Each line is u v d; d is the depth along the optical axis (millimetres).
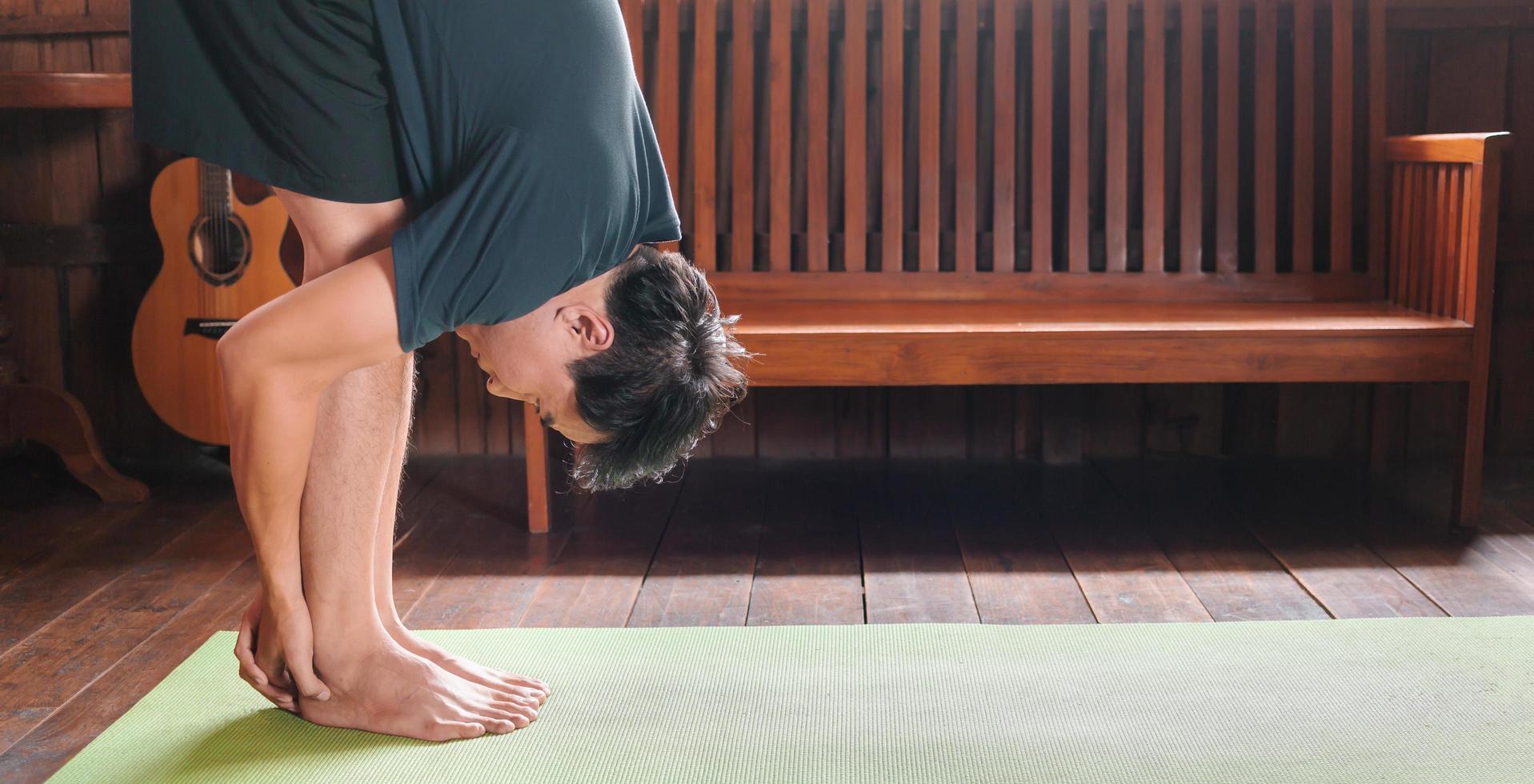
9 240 3039
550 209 1254
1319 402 3133
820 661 1853
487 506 2758
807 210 3088
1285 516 2643
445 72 1262
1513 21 3000
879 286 2971
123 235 3070
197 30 1330
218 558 2410
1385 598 2146
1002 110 2957
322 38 1271
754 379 2455
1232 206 2963
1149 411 3148
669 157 2928
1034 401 3135
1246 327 2455
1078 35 2938
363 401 1487
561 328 1362
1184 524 2594
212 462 3127
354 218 1387
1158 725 1626
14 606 2150
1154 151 2955
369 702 1593
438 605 2158
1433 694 1706
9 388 2791
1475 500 2527
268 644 1535
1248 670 1798
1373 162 2916
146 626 2066
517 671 1819
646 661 1860
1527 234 3051
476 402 3182
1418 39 3057
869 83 3117
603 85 1301
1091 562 2357
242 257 2854
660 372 1372
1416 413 3154
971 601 2162
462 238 1247
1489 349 2719
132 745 1581
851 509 2725
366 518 1542
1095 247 3111
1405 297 2816
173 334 2875
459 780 1480
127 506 2758
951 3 3057
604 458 1421
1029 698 1717
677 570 2340
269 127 1334
